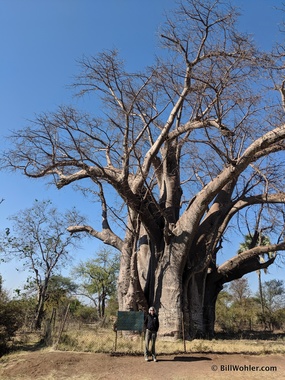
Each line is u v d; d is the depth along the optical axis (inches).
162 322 672.4
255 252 853.8
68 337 549.3
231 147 628.4
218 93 594.2
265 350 498.9
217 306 1444.4
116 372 380.2
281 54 580.4
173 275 698.2
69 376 370.9
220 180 650.8
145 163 717.9
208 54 643.5
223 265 878.4
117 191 676.7
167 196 820.0
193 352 482.3
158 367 397.7
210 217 810.2
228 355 466.0
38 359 429.7
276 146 668.1
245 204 866.8
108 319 1533.0
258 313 1460.4
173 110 709.9
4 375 379.9
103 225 865.5
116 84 679.1
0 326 564.1
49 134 621.3
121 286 720.3
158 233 752.3
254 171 800.3
